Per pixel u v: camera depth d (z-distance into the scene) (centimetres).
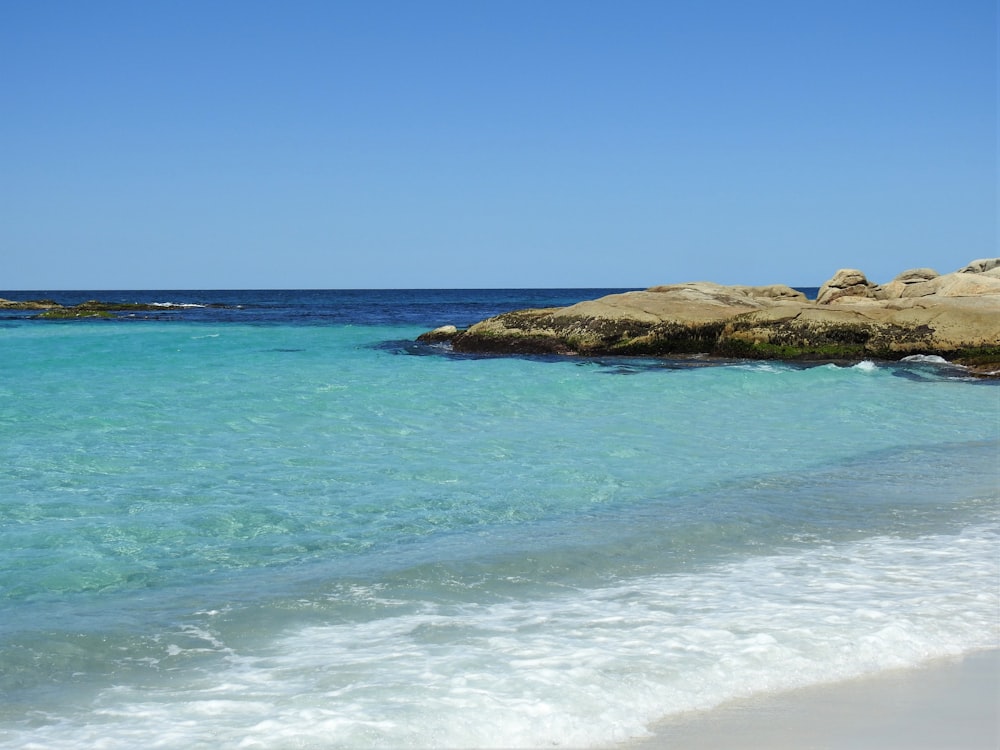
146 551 828
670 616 652
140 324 4475
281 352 2694
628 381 2034
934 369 2334
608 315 2689
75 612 673
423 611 671
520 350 2698
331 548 844
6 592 718
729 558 810
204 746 459
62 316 5178
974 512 977
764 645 592
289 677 548
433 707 500
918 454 1302
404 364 2370
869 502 1020
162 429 1405
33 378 1959
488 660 570
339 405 1656
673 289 3406
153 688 537
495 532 898
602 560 802
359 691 523
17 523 905
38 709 510
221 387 1853
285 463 1191
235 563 797
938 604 675
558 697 513
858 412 1678
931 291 3266
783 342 2544
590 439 1385
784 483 1116
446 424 1498
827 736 475
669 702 512
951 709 508
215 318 5394
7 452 1225
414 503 1005
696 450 1316
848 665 565
